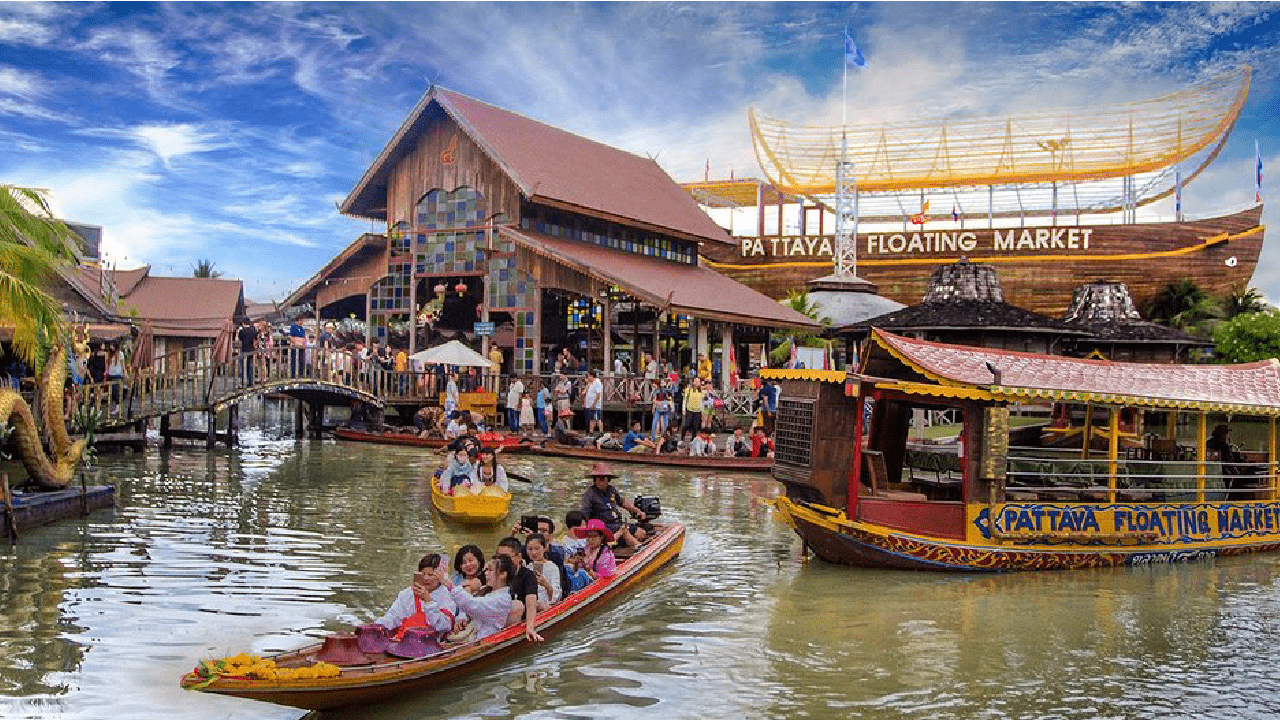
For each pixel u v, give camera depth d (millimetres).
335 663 9016
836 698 9805
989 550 14859
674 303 36219
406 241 41812
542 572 11781
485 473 18828
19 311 16672
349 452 30281
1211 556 16422
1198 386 16828
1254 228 59844
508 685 9867
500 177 39469
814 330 44844
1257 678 10602
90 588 12961
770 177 67500
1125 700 9914
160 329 54594
